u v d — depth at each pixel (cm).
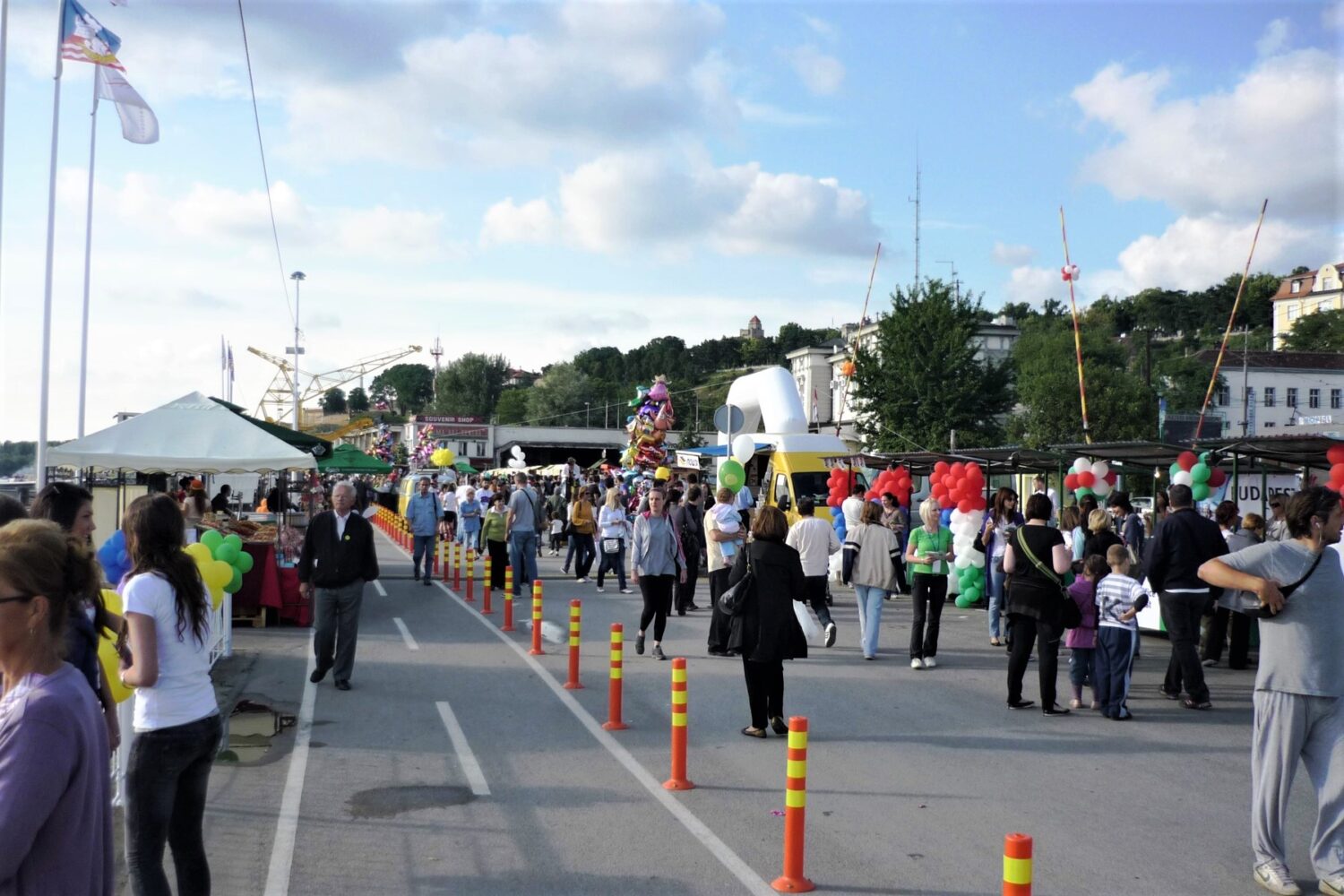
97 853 260
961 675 1131
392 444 8094
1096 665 931
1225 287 11469
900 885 525
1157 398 5441
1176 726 892
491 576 1830
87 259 1891
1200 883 532
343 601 1012
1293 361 7031
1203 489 1353
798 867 515
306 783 695
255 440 1439
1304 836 617
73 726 250
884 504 1803
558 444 8562
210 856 562
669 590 1200
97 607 371
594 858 559
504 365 14525
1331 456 1177
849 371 4769
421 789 681
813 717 917
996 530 1344
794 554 836
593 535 2086
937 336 4572
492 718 890
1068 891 521
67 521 498
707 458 2994
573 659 1020
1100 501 1691
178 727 416
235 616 1445
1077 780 720
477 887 519
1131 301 12300
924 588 1162
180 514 435
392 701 956
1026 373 5797
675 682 693
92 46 1680
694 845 579
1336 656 518
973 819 632
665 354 15525
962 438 4469
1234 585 526
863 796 679
